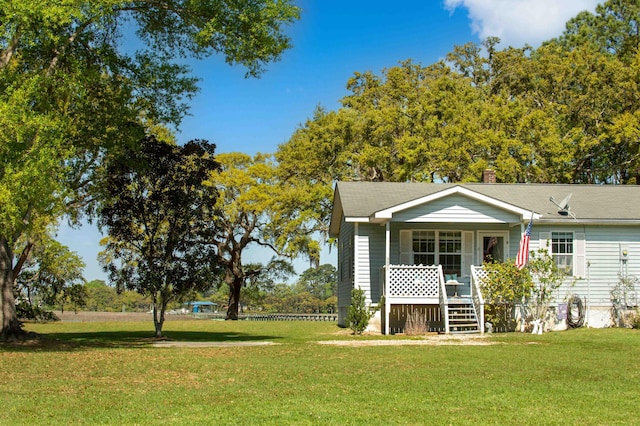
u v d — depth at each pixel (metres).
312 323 36.56
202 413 9.23
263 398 10.39
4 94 16.94
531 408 9.69
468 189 24.67
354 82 53.38
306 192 44.41
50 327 32.16
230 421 8.72
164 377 12.68
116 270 24.25
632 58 50.31
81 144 22.34
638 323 25.45
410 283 24.77
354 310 25.16
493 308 25.09
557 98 49.00
